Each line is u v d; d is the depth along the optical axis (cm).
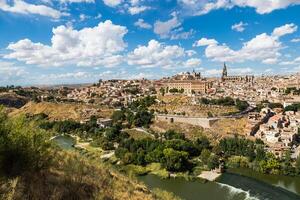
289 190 10581
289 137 17075
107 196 2819
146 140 16650
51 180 2512
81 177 2830
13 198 1984
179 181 11875
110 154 15975
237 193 10319
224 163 13950
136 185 3841
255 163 13275
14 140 2234
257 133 18425
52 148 2812
